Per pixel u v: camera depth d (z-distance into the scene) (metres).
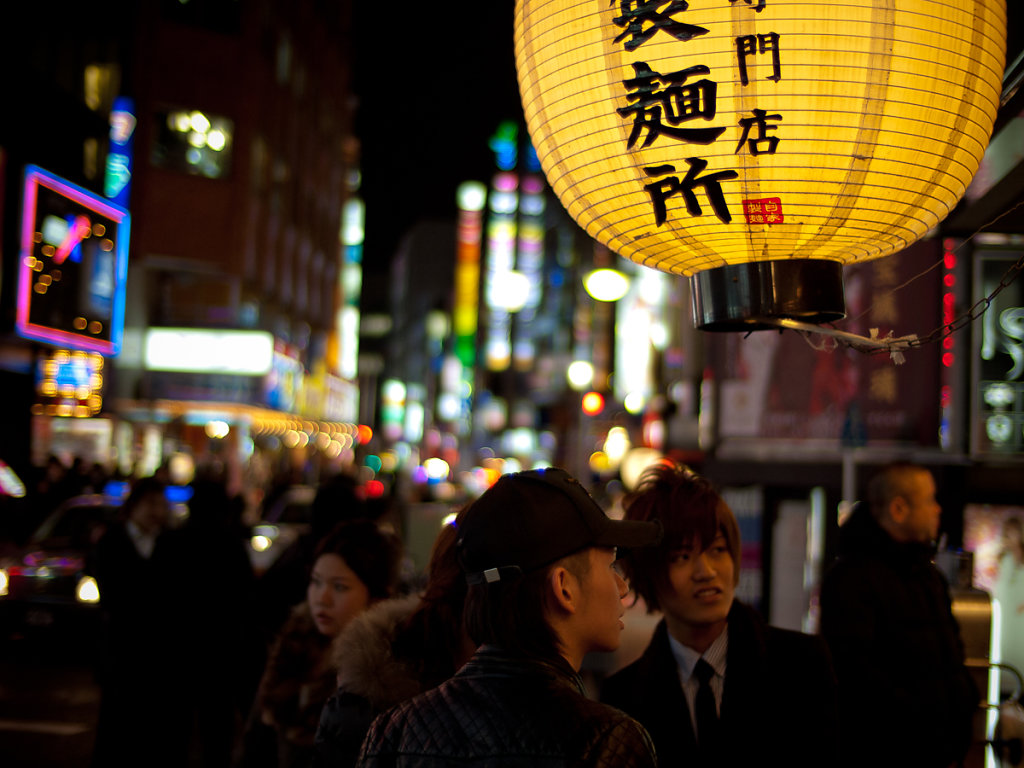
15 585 10.19
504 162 87.62
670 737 2.98
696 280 2.42
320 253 54.88
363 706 2.54
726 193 2.13
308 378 52.53
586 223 2.49
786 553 7.76
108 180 32.62
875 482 3.86
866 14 1.99
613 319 36.94
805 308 2.26
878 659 3.68
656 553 2.99
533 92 2.36
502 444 64.88
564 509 1.89
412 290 119.31
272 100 40.94
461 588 2.60
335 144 58.12
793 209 2.13
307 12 49.03
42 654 10.30
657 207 2.21
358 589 3.47
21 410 23.25
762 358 7.57
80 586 10.21
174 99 34.22
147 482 7.14
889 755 3.60
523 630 1.85
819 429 7.24
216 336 34.19
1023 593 5.72
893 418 6.90
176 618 5.70
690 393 12.86
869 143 2.04
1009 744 4.33
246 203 35.78
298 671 3.40
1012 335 5.96
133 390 33.41
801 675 2.94
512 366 70.31
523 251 79.19
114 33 27.48
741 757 2.90
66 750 7.28
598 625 1.92
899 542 3.78
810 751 2.88
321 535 5.84
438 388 94.50
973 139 2.16
